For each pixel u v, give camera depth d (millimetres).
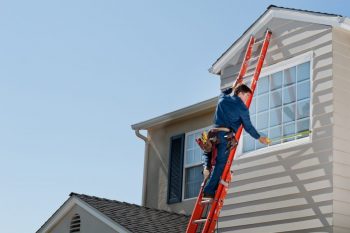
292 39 11625
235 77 12617
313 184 10641
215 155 10039
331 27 11023
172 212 16656
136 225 14555
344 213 10352
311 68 11164
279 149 11336
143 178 18500
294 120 11305
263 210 11297
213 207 9898
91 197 16000
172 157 17750
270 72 11914
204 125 17016
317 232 10391
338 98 10781
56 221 16172
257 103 12062
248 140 12031
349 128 10789
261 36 12219
